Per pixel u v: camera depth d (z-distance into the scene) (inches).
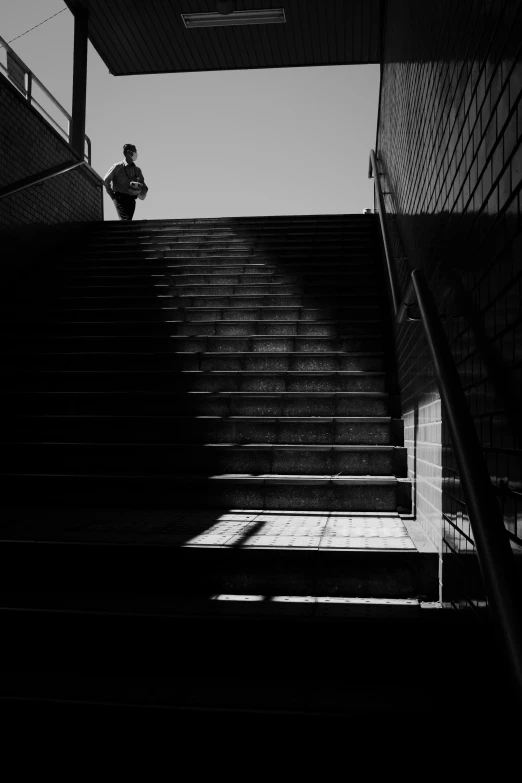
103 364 192.5
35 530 113.6
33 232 279.3
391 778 67.3
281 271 257.6
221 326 209.6
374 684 78.6
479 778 65.9
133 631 85.7
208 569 100.2
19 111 268.1
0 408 174.7
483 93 65.9
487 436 64.9
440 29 96.1
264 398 167.3
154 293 242.4
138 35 366.9
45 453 153.8
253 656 83.3
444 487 91.4
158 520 124.3
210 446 149.8
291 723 69.6
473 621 70.9
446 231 89.0
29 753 72.9
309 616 83.7
